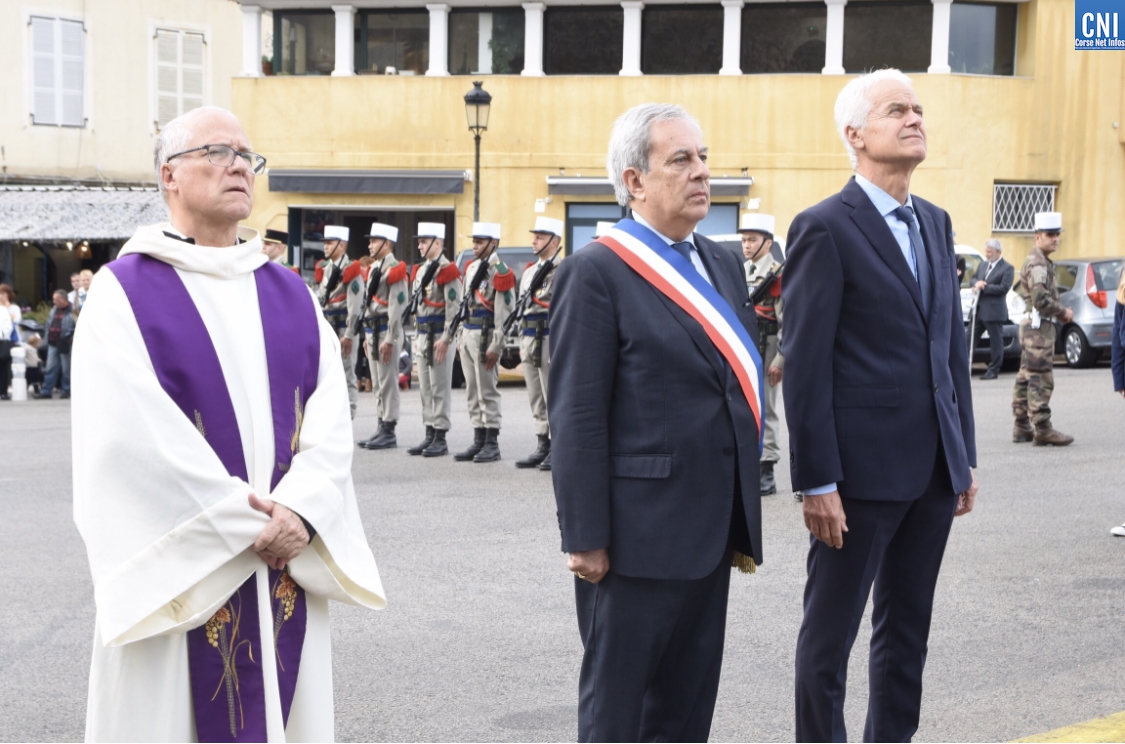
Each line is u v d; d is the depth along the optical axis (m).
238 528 2.77
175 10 27.58
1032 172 21.45
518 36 22.05
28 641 5.40
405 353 17.91
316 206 22.56
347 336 12.38
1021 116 21.33
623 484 3.18
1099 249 21.81
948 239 3.92
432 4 21.91
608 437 3.20
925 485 3.70
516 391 17.12
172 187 3.05
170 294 2.93
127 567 2.70
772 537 7.28
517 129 21.92
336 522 2.97
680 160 3.21
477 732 4.28
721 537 3.19
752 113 21.28
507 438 12.09
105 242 25.84
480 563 6.75
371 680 4.84
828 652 3.72
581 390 3.16
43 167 26.52
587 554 3.16
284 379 3.05
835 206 3.74
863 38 21.27
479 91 18.58
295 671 2.93
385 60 22.55
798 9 21.28
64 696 4.70
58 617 5.79
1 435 13.32
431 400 11.03
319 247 22.78
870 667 3.96
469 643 5.31
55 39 26.44
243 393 2.96
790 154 21.22
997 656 5.02
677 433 3.17
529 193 21.98
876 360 3.68
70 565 6.85
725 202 21.58
